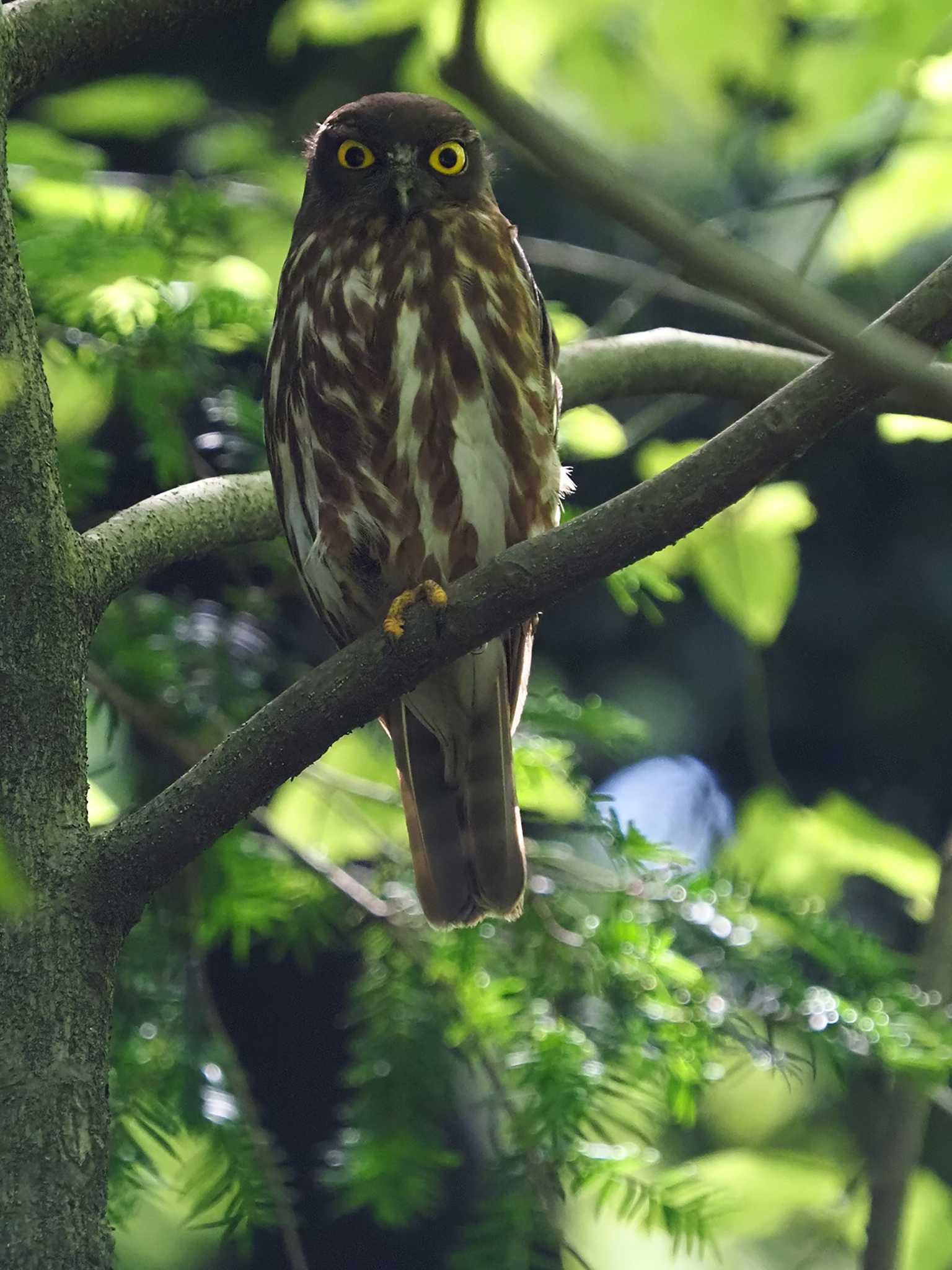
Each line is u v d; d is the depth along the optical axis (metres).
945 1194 7.89
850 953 6.75
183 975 6.72
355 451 7.14
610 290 14.09
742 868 8.09
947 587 15.05
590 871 6.85
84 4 5.30
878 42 7.86
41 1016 4.54
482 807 6.86
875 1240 6.88
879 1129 7.04
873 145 7.98
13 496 4.75
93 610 4.99
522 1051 6.31
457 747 7.04
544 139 2.95
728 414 14.41
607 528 4.94
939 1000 7.04
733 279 2.99
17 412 4.74
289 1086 12.66
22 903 3.02
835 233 8.66
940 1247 7.83
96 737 8.44
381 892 7.30
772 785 8.20
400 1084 6.57
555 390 7.33
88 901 4.68
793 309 3.01
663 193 12.23
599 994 6.40
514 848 6.75
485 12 2.90
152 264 7.07
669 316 14.18
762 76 8.61
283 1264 12.41
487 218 7.52
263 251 8.72
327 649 11.10
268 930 6.83
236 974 12.70
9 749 4.70
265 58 13.47
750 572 8.38
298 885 7.06
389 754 8.02
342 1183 6.49
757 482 4.81
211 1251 12.44
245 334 7.33
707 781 14.18
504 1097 6.29
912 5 7.75
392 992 6.76
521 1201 6.11
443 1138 6.71
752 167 12.16
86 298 7.04
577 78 8.94
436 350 7.12
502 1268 5.97
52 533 4.81
